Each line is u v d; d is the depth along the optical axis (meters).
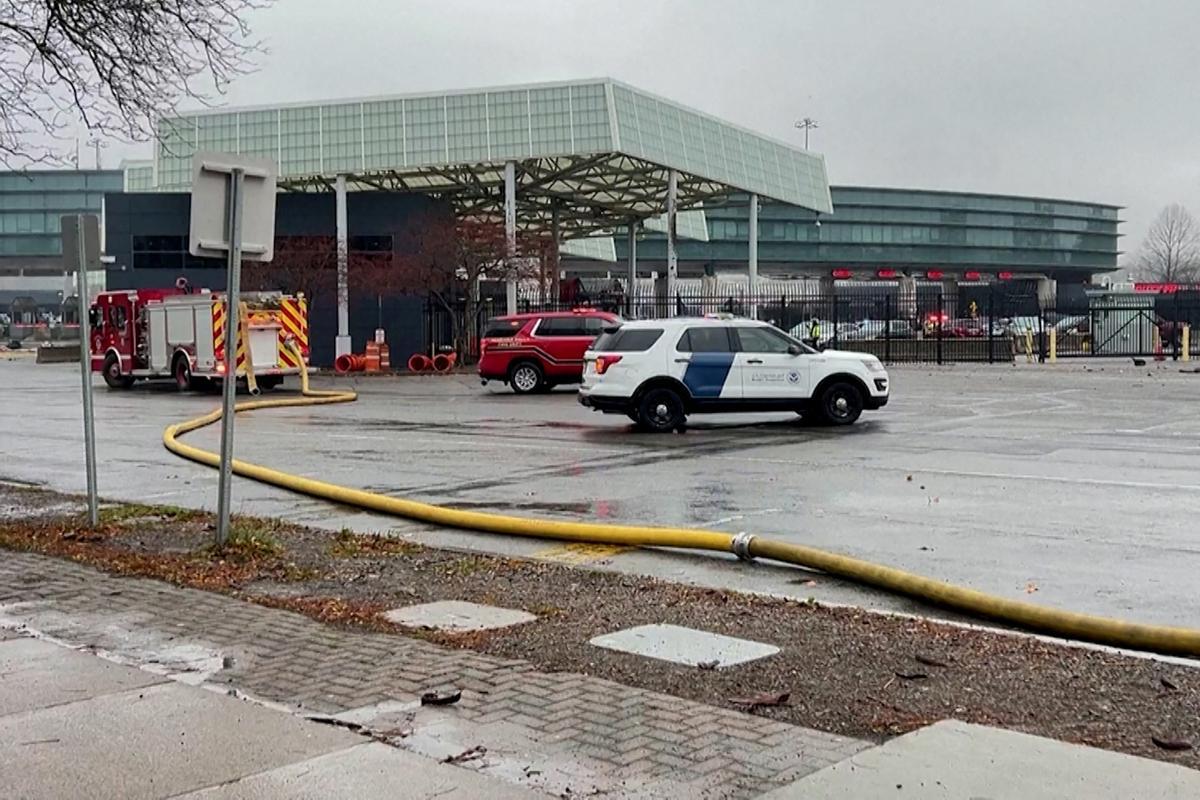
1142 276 130.12
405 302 50.41
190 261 52.09
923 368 39.69
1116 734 5.10
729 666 6.19
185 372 32.28
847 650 6.48
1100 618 6.83
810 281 111.88
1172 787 4.46
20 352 73.25
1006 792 4.43
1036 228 126.00
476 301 48.09
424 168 48.03
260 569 8.91
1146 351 49.00
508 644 6.71
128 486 14.17
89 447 10.70
